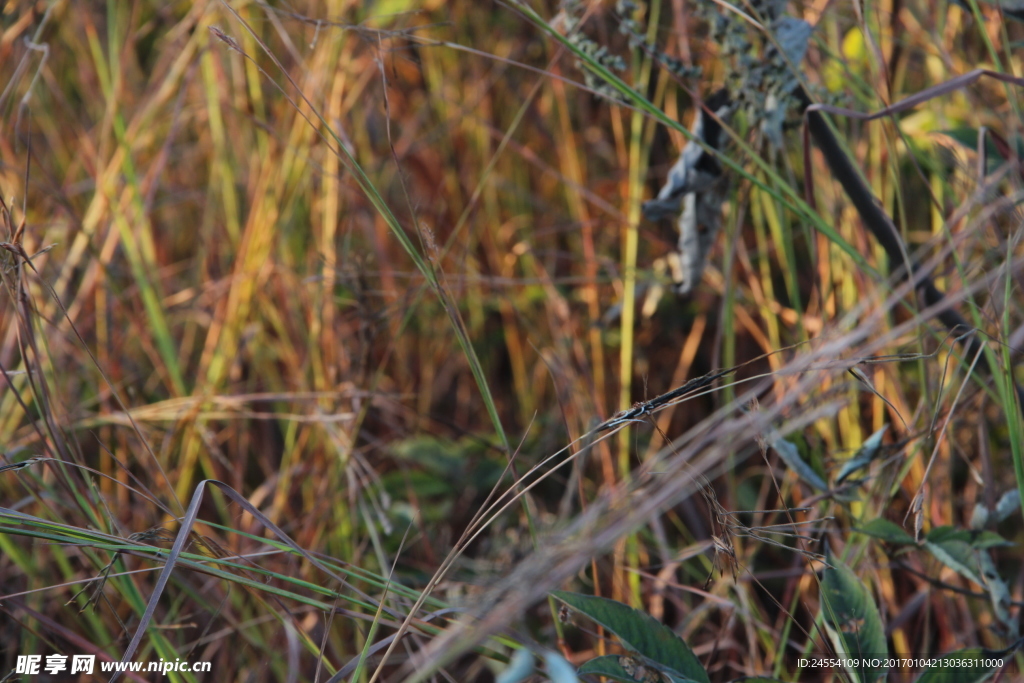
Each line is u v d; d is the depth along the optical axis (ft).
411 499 6.54
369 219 7.20
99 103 7.66
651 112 5.90
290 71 6.84
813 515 6.09
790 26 5.96
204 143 8.03
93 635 6.23
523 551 6.24
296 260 7.19
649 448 6.59
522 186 8.14
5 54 6.64
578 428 6.55
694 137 5.90
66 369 6.62
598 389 6.64
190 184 8.39
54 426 6.00
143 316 6.93
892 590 6.25
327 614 5.95
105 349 6.61
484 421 7.16
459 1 7.75
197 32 6.68
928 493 6.15
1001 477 6.29
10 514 5.65
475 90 7.64
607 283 7.34
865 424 6.41
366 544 6.45
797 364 5.50
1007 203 5.74
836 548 6.19
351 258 6.48
